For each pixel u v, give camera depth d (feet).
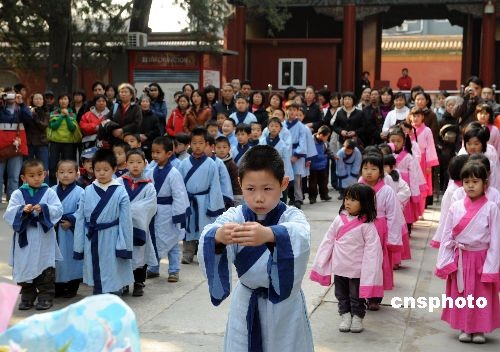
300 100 48.14
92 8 58.39
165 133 45.09
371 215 19.69
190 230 27.71
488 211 18.63
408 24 157.17
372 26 98.63
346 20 86.22
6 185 41.70
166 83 60.80
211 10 64.39
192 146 27.68
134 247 23.03
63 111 41.65
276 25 77.51
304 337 12.23
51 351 6.84
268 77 90.17
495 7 84.28
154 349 18.22
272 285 11.46
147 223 23.58
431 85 143.95
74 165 23.43
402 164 31.42
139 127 38.50
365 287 19.30
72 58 61.00
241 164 11.54
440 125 43.50
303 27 98.68
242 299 12.07
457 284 19.03
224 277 11.35
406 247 26.63
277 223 11.71
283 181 11.54
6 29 63.52
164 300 22.77
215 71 63.87
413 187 31.40
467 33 96.99
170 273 25.09
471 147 24.57
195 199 27.53
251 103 46.52
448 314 19.53
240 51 87.66
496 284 18.99
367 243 19.56
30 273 21.44
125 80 65.00
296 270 11.03
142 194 23.56
